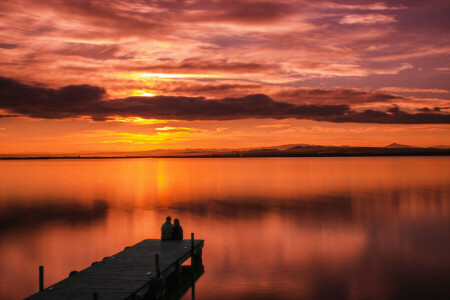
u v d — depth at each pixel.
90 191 67.50
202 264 22.95
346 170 139.62
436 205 47.22
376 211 42.78
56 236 31.06
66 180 96.69
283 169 152.88
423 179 90.94
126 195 60.56
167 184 81.75
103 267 17.83
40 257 24.78
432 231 32.06
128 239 29.89
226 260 23.83
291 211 43.22
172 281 19.47
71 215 41.69
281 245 27.52
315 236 30.41
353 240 28.98
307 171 133.75
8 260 24.11
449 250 25.86
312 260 23.73
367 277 20.55
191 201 52.50
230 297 18.00
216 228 33.88
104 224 36.34
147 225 35.72
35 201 53.81
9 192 66.44
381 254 24.97
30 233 32.25
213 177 104.81
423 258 24.05
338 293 18.42
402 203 49.09
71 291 14.77
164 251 20.69
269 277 20.64
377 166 178.50
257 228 33.81
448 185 74.06
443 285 19.30
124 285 15.42
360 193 60.94
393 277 20.50
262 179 94.88
